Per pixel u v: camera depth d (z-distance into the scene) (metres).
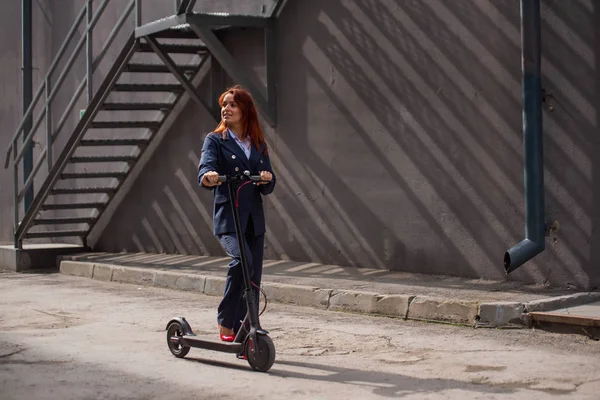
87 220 17.23
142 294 12.02
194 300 11.29
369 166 12.29
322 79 12.93
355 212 12.52
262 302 10.89
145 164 16.31
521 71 10.37
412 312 9.35
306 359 7.27
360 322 9.21
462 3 11.01
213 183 6.73
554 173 10.03
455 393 6.05
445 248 11.34
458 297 9.44
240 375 6.67
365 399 5.91
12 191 20.58
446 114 11.23
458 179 11.13
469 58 10.95
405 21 11.71
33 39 19.86
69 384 6.43
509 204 10.56
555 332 8.36
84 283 13.70
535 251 9.79
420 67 11.54
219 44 13.25
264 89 13.84
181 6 12.97
